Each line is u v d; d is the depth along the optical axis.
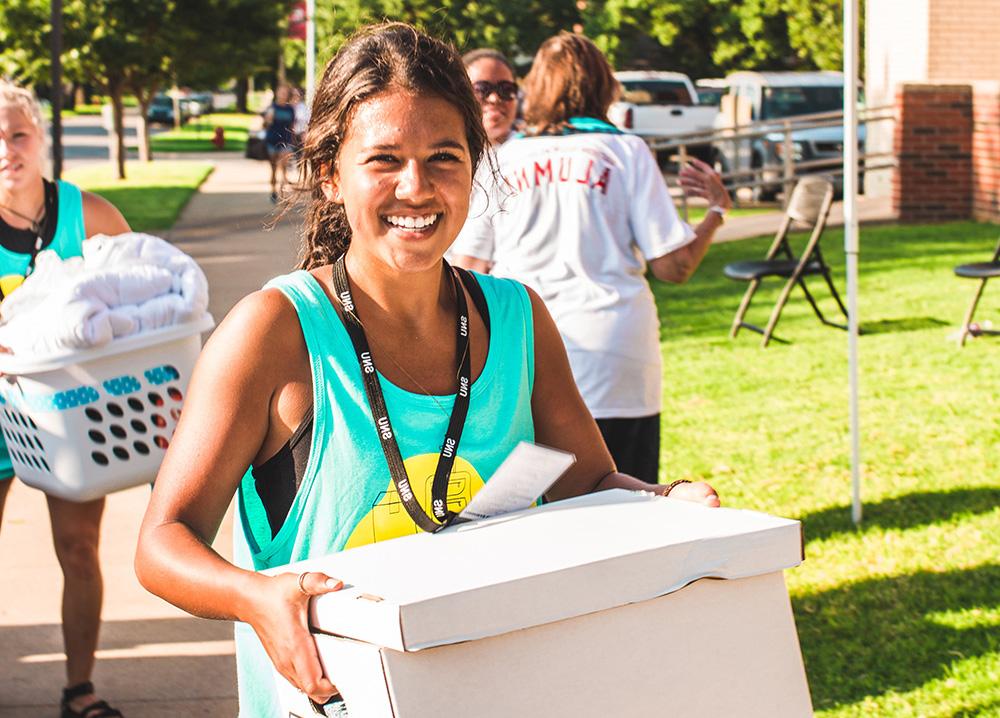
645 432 4.05
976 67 17.25
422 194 1.79
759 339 9.52
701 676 1.65
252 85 85.81
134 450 3.46
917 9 17.47
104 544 5.61
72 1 25.70
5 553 5.51
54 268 3.47
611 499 1.92
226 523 5.75
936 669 3.95
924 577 4.69
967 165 15.79
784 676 1.71
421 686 1.47
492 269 4.08
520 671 1.52
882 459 6.31
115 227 4.00
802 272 9.42
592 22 29.59
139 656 4.50
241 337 1.80
